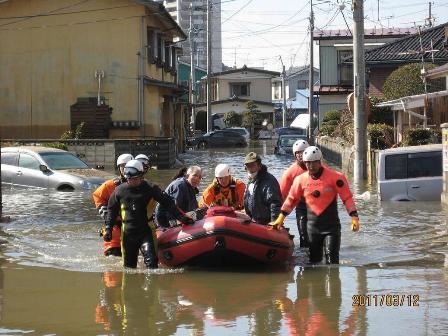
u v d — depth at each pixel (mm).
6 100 33094
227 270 9539
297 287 8375
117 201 9695
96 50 32656
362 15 21219
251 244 9375
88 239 12141
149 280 8898
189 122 61219
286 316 7027
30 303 7730
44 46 32812
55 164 20250
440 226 12859
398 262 9844
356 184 20469
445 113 25578
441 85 31172
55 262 10148
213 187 10586
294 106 87562
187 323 6832
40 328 6730
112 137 32344
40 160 20109
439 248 10859
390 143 24406
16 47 32969
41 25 32750
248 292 8172
